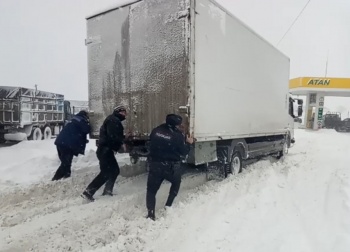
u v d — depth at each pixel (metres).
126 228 4.18
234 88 6.95
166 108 5.57
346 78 26.77
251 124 8.03
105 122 5.66
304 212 4.70
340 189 5.81
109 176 5.66
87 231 4.13
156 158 4.71
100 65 6.60
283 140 11.54
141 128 5.95
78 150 7.04
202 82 5.64
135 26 6.00
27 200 5.53
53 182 6.45
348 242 3.51
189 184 6.65
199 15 5.52
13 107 13.54
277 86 10.14
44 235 4.00
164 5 5.60
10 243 3.77
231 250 3.48
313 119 29.69
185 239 3.81
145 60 5.86
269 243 3.63
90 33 6.77
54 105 17.22
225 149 7.10
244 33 7.39
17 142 14.54
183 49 5.34
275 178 6.95
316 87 27.22
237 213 4.66
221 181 6.89
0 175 7.35
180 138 4.80
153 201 4.62
